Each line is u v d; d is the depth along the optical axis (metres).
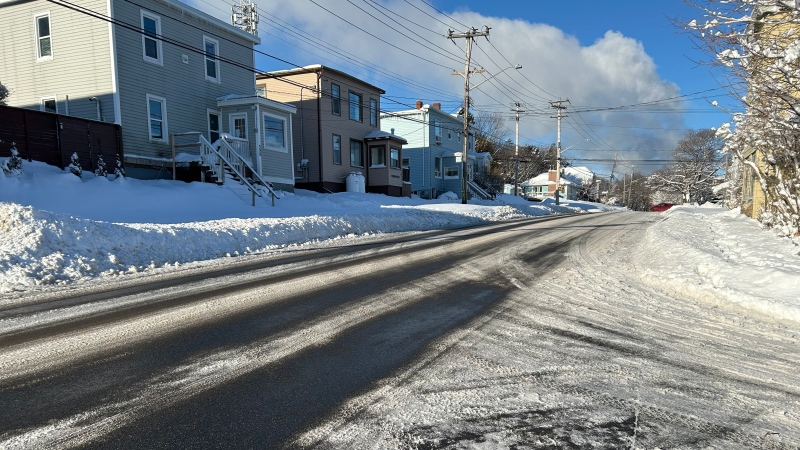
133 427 2.72
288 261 8.93
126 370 3.54
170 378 3.40
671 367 3.69
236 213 15.30
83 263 7.53
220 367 3.62
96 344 4.10
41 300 5.73
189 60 20.06
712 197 64.00
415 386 3.31
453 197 36.47
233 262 8.84
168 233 9.48
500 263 8.80
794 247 8.16
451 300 5.87
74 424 2.74
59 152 14.30
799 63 6.55
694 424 2.80
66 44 17.62
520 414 2.91
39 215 8.00
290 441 2.59
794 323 4.92
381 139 29.89
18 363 3.65
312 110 26.69
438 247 11.12
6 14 18.42
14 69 18.53
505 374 3.53
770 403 3.09
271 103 21.33
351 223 14.69
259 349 4.03
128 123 17.56
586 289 6.57
